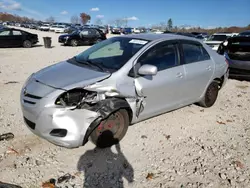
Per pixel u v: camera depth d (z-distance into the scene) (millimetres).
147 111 3980
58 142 3121
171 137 4016
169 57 4273
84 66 3855
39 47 19641
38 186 2768
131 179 2963
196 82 4762
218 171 3178
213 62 5152
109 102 3336
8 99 5484
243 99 6258
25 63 10922
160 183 2914
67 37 21516
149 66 3549
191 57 4707
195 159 3422
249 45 7594
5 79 7445
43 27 50031
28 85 3537
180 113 5047
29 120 3311
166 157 3441
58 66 4012
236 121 4816
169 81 4156
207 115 5035
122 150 3555
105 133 3488
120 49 4102
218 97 6328
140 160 3346
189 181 2971
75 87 3189
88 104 3230
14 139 3693
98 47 4520
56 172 3018
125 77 3572
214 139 4031
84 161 3258
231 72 7945
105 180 2924
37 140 3699
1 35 17875
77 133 3086
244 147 3803
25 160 3211
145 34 4680
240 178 3055
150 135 4031
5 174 2930
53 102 3102
